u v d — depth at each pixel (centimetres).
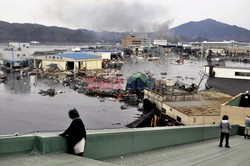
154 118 3384
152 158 885
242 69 4375
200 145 1200
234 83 4288
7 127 3619
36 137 690
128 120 4056
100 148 813
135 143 936
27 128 3588
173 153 984
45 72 9712
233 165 841
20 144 662
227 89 4166
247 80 4338
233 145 1231
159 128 1062
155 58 18075
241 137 1595
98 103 5247
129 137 912
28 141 677
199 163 841
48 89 6512
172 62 16450
